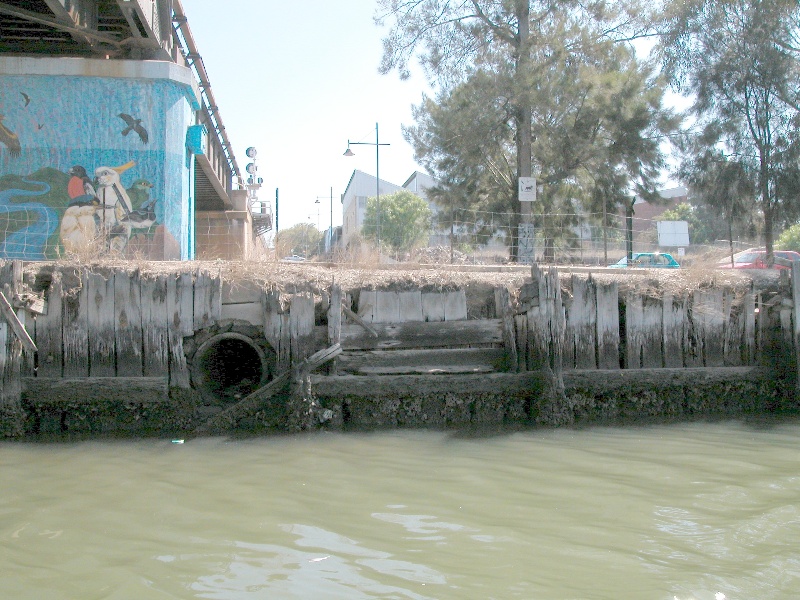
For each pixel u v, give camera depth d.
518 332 13.11
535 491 8.66
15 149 18.91
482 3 25.12
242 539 7.02
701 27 23.53
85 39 20.52
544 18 25.23
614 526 7.45
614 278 13.90
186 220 20.41
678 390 13.73
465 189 28.58
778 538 7.11
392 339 12.66
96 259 12.69
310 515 7.73
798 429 12.41
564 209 28.78
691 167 24.38
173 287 12.22
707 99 23.62
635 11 24.73
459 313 13.05
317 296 12.45
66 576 6.16
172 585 5.98
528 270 15.23
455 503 8.18
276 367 12.21
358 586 5.97
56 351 12.02
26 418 11.73
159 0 20.34
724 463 10.05
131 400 11.91
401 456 10.34
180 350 12.13
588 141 25.47
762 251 23.58
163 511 7.85
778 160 22.80
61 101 19.08
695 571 6.31
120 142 19.23
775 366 14.30
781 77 22.67
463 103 26.27
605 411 13.34
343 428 12.14
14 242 18.69
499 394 12.81
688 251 30.59
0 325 11.50
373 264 14.50
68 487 8.75
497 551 6.75
